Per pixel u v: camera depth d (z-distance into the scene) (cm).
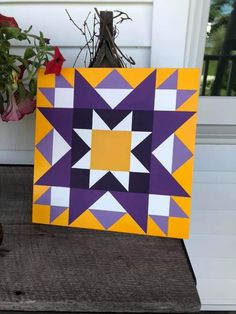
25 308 54
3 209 83
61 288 56
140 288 57
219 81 111
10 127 103
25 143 104
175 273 61
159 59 97
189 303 54
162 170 71
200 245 105
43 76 75
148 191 72
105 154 73
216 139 107
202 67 108
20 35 72
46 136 76
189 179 70
